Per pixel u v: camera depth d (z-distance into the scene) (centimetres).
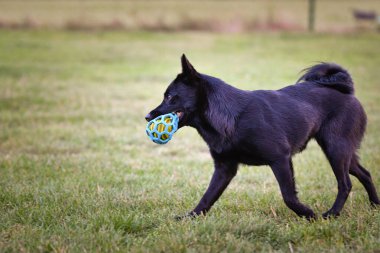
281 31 3738
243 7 5662
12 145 1126
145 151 1105
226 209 707
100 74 2197
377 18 4122
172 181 861
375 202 732
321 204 736
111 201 727
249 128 620
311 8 3738
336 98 707
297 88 702
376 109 1533
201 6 5691
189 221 627
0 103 1573
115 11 4888
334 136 696
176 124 635
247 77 2084
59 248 543
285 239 579
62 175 895
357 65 2392
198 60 2558
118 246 557
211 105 632
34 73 2181
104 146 1130
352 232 594
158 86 1942
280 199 755
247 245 552
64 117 1411
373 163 984
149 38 3416
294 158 1059
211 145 645
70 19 4028
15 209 689
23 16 4328
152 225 637
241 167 982
